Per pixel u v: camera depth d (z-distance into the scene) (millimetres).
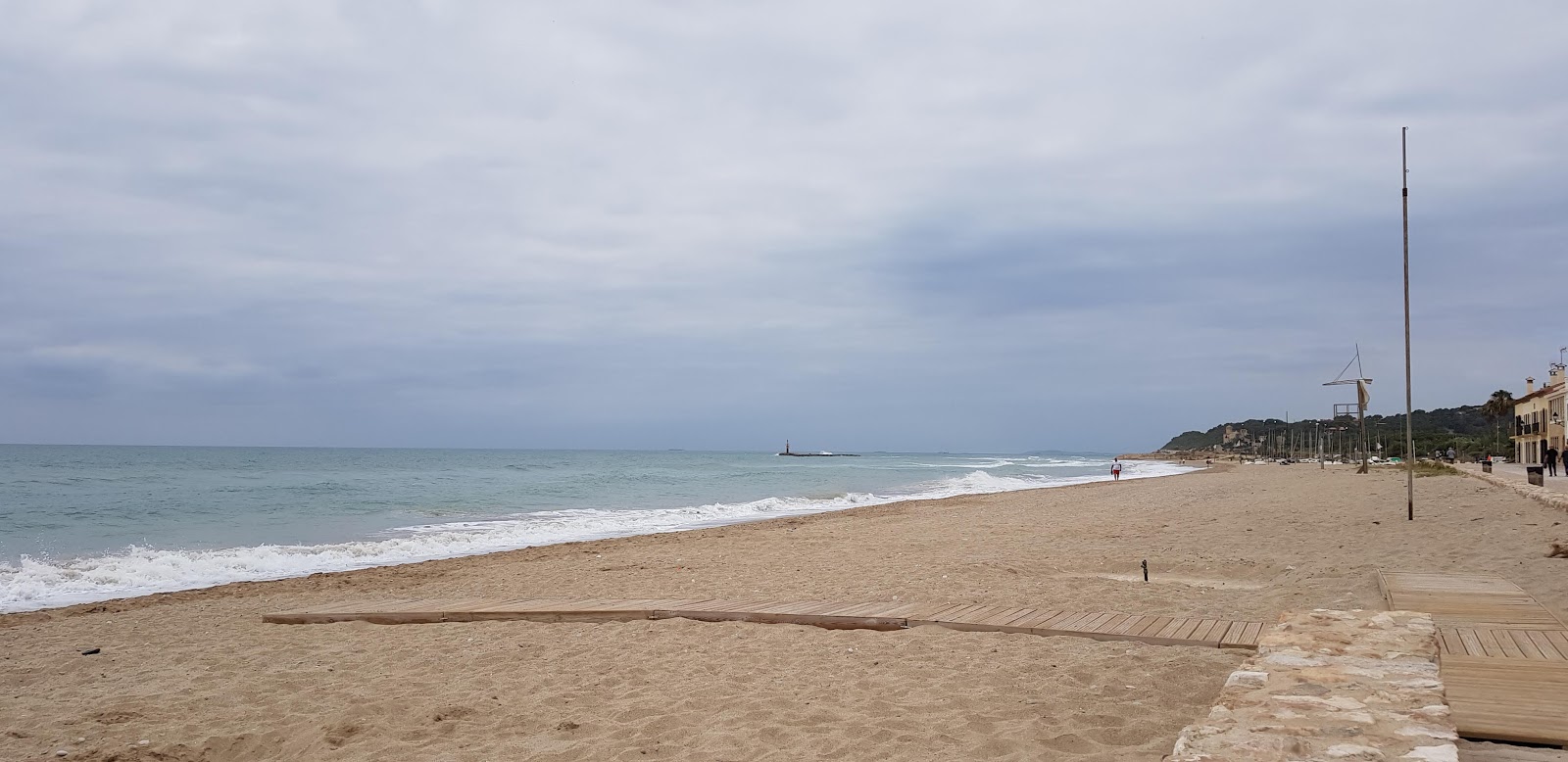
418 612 9805
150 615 11227
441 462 96375
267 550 18594
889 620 8438
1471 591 8484
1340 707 3631
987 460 172375
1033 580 11664
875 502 37594
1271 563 12375
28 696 7145
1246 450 185500
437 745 5641
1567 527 14266
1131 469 96062
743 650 7797
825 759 5078
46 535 23000
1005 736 5266
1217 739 3273
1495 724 3889
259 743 5797
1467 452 86000
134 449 165875
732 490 47531
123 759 5520
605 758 5289
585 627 9109
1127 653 7102
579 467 85625
